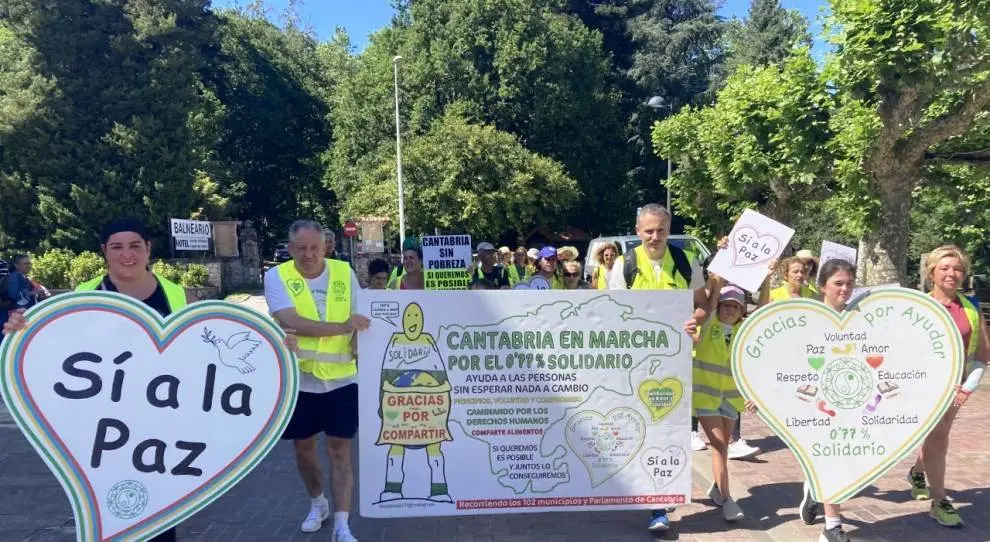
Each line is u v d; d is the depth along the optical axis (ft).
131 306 10.65
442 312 13.11
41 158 71.56
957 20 26.66
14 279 29.78
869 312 12.91
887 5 27.91
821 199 42.68
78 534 10.57
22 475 17.72
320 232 12.99
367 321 12.92
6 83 71.05
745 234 13.82
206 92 103.86
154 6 76.48
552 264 28.07
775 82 36.14
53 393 10.39
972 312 13.94
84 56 73.61
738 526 14.28
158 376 10.78
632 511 15.19
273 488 16.72
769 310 12.89
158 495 10.82
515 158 86.38
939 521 14.15
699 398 14.78
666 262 14.16
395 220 88.53
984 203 36.42
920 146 30.76
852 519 14.55
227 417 11.03
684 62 110.22
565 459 13.44
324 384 12.90
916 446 13.00
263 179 129.08
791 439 13.04
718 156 42.80
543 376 13.29
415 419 13.17
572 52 96.84
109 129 73.77
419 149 86.07
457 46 93.20
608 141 103.09
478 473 13.35
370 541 13.61
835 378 13.00
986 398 26.13
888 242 33.06
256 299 71.77
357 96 102.42
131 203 73.31
